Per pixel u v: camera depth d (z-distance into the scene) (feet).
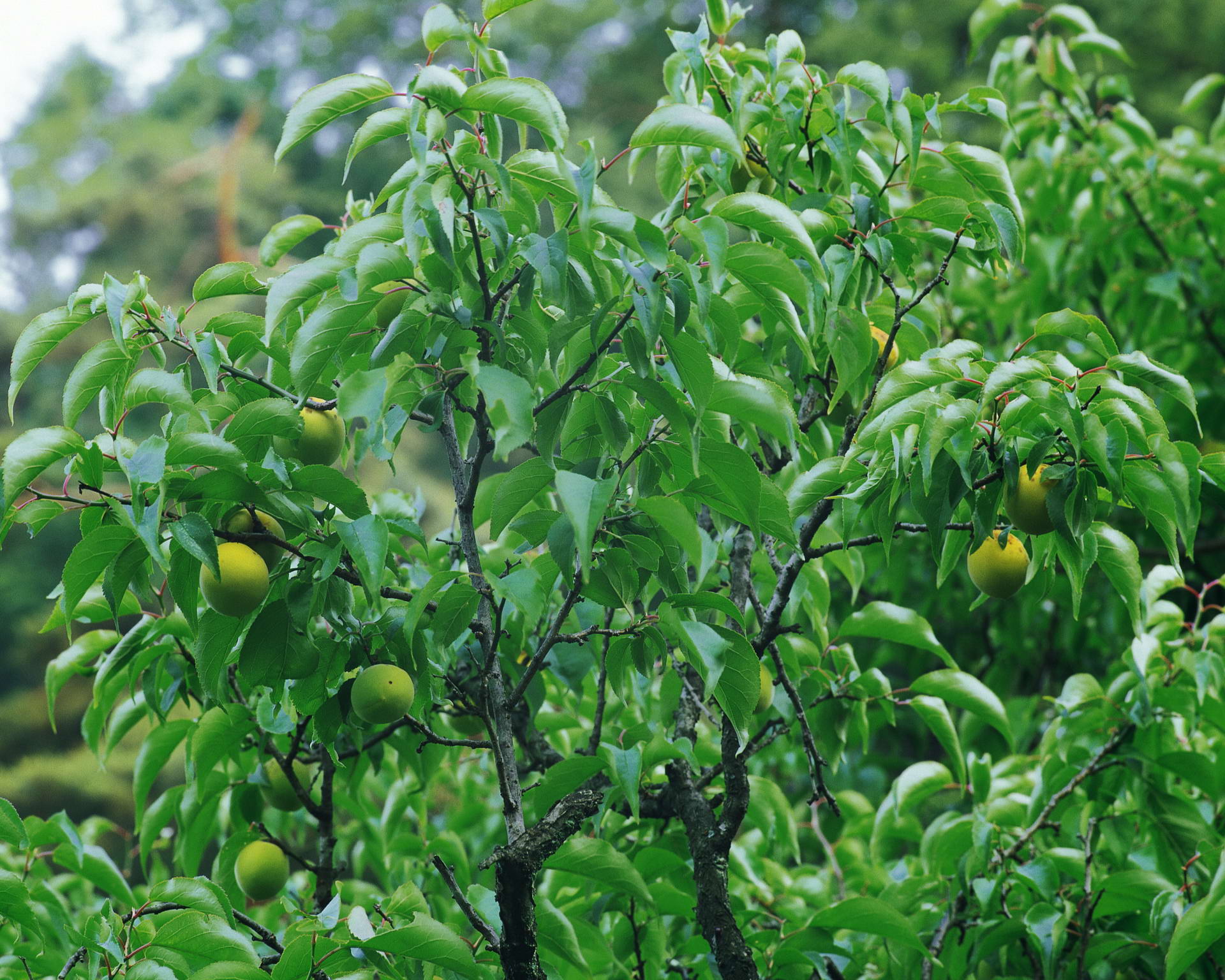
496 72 5.86
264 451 6.53
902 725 15.90
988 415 6.30
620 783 7.02
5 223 57.72
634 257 6.06
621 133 46.29
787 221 6.31
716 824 8.04
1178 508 5.96
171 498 6.07
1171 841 8.64
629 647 6.89
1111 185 14.48
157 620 8.14
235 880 9.03
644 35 49.21
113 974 6.41
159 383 6.23
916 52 36.22
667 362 6.24
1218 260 14.79
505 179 5.68
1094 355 14.08
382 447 6.21
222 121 61.67
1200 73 33.40
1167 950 7.74
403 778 10.21
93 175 55.21
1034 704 13.46
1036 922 8.29
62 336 6.57
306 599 6.52
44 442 5.75
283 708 8.09
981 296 15.37
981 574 7.39
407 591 7.68
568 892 9.53
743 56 8.35
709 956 8.26
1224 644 8.71
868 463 7.39
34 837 8.47
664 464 6.56
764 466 8.48
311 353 6.23
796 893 10.13
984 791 9.50
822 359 8.46
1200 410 15.03
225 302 46.16
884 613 8.71
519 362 6.41
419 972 6.82
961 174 7.94
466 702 7.84
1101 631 14.71
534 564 7.13
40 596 44.39
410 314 6.08
